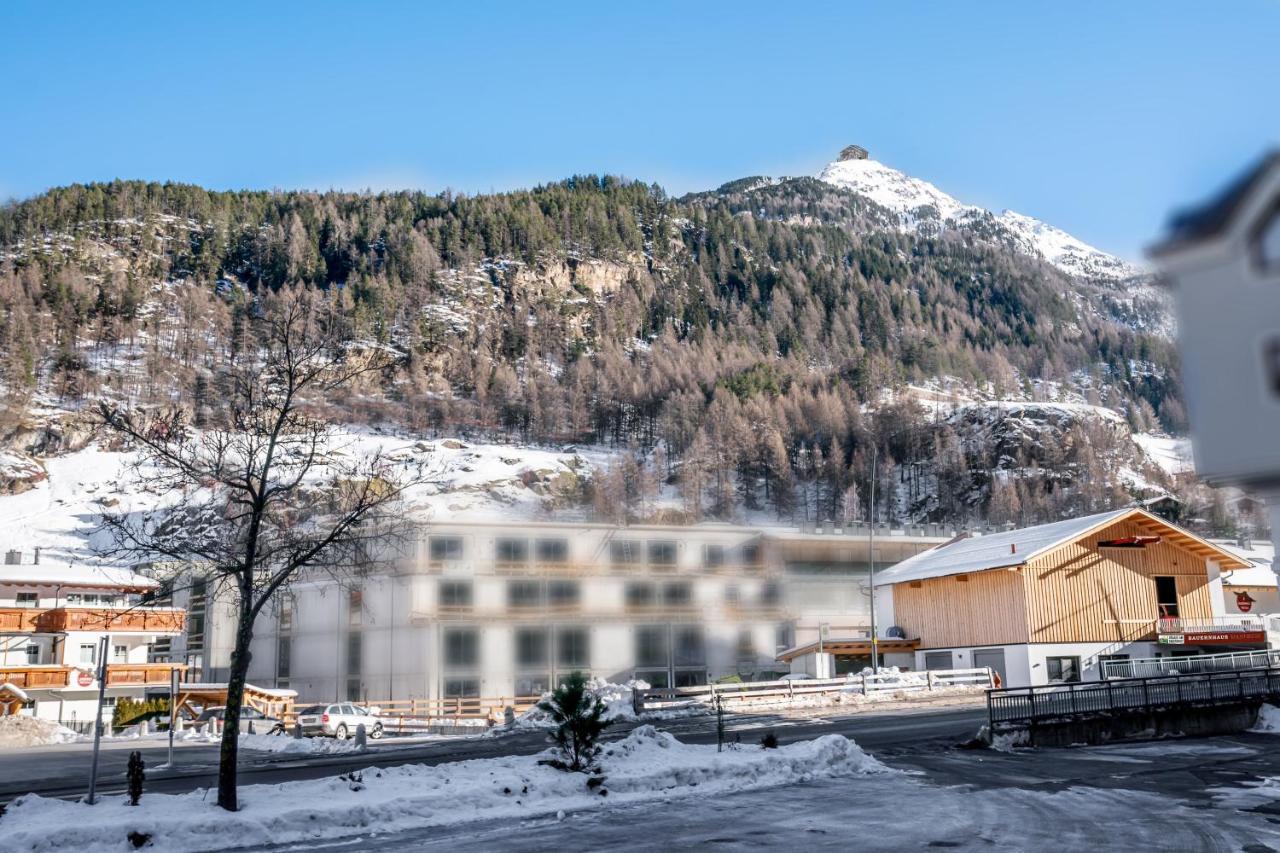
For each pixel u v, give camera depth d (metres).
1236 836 15.23
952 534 72.31
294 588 45.81
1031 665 46.94
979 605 50.22
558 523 27.16
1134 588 50.03
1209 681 32.34
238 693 18.34
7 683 50.16
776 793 21.05
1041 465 149.00
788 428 162.12
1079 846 14.77
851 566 55.91
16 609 54.66
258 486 21.02
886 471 154.75
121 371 186.38
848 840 15.71
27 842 15.35
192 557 20.22
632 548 27.30
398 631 30.33
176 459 19.64
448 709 34.16
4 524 124.44
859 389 196.50
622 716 36.50
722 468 139.75
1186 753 26.14
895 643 52.62
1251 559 55.38
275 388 20.73
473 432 162.50
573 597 26.75
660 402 173.88
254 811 17.42
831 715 37.16
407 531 23.50
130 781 17.98
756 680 46.97
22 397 166.25
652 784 21.47
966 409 171.75
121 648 58.62
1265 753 25.72
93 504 132.50
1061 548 48.69
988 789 20.73
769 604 29.02
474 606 26.56
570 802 20.03
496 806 19.42
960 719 34.22
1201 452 1.19
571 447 158.62
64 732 46.06
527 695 35.75
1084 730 29.09
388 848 15.91
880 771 23.78
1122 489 136.25
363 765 26.94
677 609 27.20
